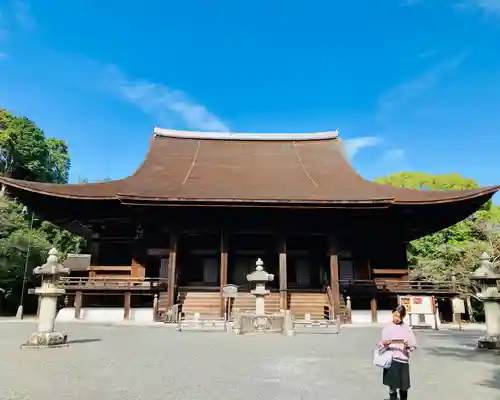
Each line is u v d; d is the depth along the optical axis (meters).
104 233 36.88
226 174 38.31
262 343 16.14
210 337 18.48
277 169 40.03
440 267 40.84
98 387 7.90
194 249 37.09
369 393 7.56
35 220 56.78
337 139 45.16
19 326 24.75
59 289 14.56
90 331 21.55
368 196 32.97
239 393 7.50
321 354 12.98
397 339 6.34
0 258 42.62
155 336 18.81
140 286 30.22
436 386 8.33
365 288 31.91
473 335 21.69
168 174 37.44
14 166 66.88
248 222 32.53
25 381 8.41
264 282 20.48
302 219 32.75
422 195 33.34
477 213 47.78
